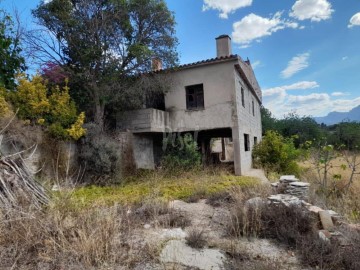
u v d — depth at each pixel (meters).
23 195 3.94
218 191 7.14
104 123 10.88
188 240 3.79
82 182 8.40
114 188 8.03
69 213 3.86
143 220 4.79
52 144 7.95
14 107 7.60
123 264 3.07
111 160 8.80
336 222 4.39
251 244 3.85
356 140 18.61
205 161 12.52
